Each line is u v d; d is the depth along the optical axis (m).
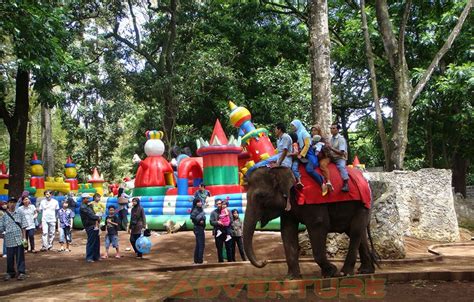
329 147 8.97
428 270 9.77
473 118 25.12
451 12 23.30
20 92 23.03
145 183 20.41
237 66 32.78
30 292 9.02
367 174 17.89
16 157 22.86
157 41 33.31
